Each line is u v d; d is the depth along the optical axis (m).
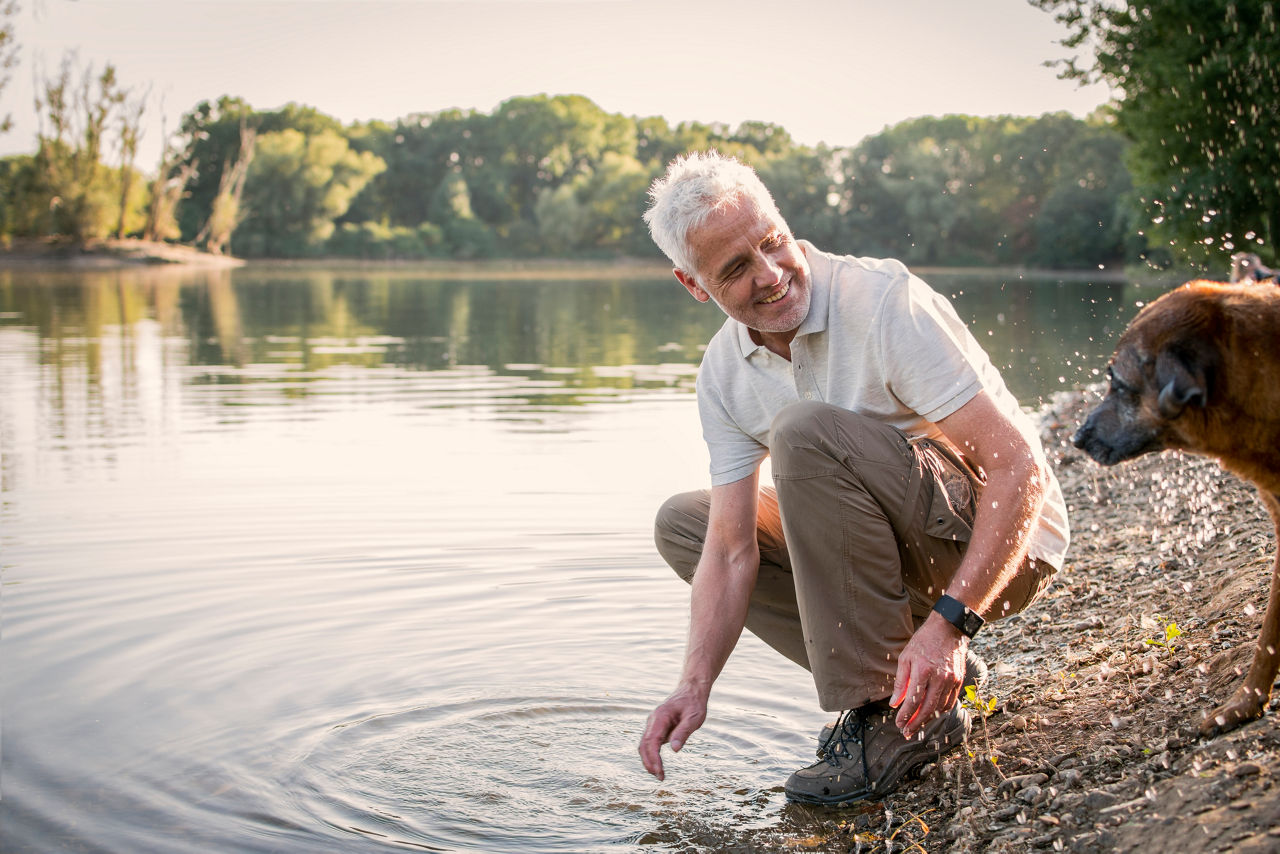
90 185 70.50
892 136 69.75
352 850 2.92
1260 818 2.22
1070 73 18.05
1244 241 15.26
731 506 3.35
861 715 3.16
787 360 3.25
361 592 5.03
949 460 3.12
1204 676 3.03
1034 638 4.12
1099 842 2.45
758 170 71.38
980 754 3.08
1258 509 4.64
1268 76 14.84
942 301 3.19
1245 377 2.54
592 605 4.86
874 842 2.85
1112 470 6.43
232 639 4.43
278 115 104.44
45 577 5.24
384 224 102.19
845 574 3.00
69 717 3.71
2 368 14.57
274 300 33.44
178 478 7.55
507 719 3.73
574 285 48.56
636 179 90.81
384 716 3.75
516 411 10.84
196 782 3.28
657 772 2.95
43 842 2.93
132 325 22.59
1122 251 49.22
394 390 12.53
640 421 10.16
